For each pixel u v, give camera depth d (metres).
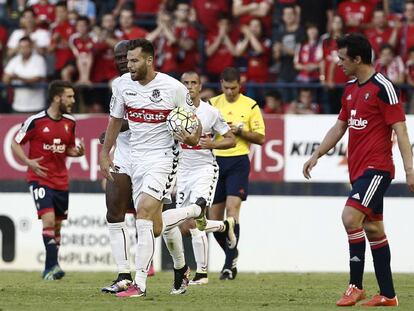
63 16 59.12
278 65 58.75
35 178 41.44
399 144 27.28
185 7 59.31
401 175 48.59
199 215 31.06
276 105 55.22
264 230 49.47
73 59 58.31
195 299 29.92
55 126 41.28
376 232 28.25
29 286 36.34
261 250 49.41
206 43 59.84
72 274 45.94
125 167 30.59
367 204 27.52
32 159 41.31
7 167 50.41
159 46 58.62
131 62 27.88
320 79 56.91
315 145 49.44
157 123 28.45
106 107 58.44
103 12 65.88
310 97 56.03
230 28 60.00
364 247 27.98
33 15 60.53
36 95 57.91
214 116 35.81
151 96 28.33
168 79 28.48
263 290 34.78
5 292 33.00
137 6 63.56
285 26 58.94
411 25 58.06
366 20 58.47
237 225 40.59
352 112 27.94
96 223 49.94
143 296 29.69
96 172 50.22
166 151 28.64
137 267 29.27
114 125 29.31
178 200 37.06
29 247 50.06
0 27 61.59
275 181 49.47
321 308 27.36
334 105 56.22
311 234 49.31
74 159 50.25
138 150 28.77
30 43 58.00
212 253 49.31
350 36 27.69
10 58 60.12
